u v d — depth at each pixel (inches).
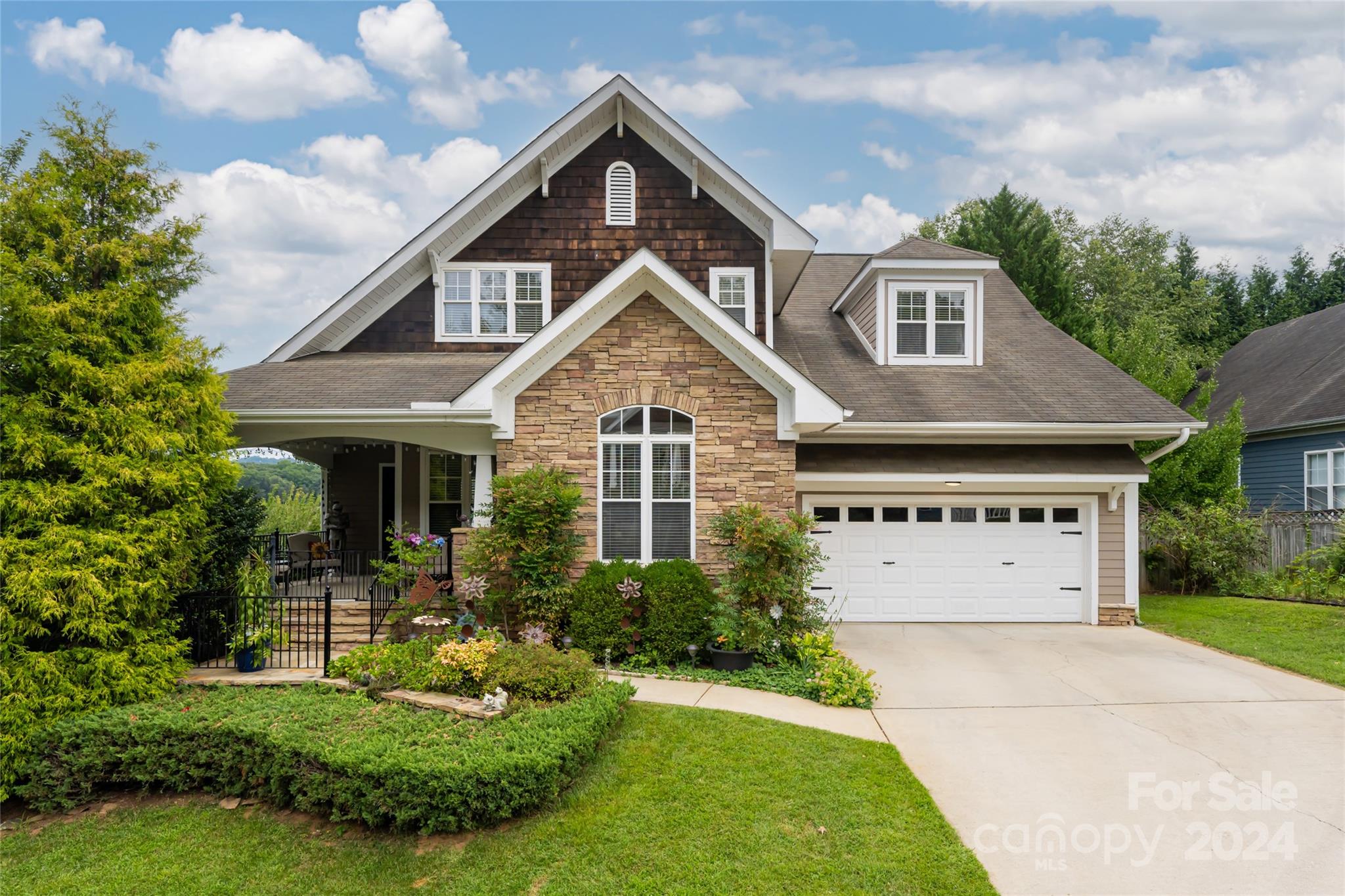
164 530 330.6
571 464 440.1
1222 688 377.1
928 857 218.2
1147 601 619.8
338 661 352.8
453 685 322.7
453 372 502.3
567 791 259.4
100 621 311.7
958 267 597.3
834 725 321.1
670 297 442.0
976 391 553.6
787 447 442.9
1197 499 722.2
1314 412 783.7
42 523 310.0
